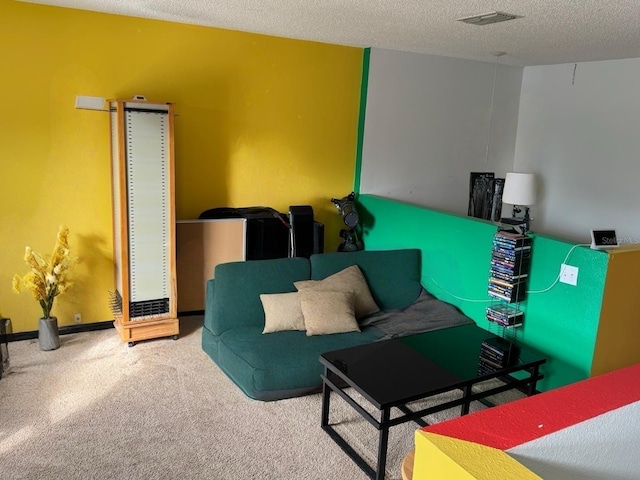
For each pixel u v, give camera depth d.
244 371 3.12
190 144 4.37
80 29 3.80
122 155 3.56
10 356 3.64
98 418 2.91
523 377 3.54
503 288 3.48
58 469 2.48
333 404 3.15
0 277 3.82
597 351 3.13
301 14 3.60
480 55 5.10
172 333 3.99
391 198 5.36
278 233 4.50
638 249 3.13
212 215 4.47
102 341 3.94
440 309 3.95
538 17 3.31
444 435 1.01
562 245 3.24
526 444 1.04
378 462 2.44
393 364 2.83
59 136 3.85
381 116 5.12
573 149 5.47
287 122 4.76
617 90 5.03
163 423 2.89
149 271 3.82
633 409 1.21
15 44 3.62
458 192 5.75
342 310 3.55
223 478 2.46
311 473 2.53
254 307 3.64
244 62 4.46
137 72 4.06
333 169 5.08
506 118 5.89
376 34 4.22
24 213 3.83
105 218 4.11
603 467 1.18
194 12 3.74
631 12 3.06
